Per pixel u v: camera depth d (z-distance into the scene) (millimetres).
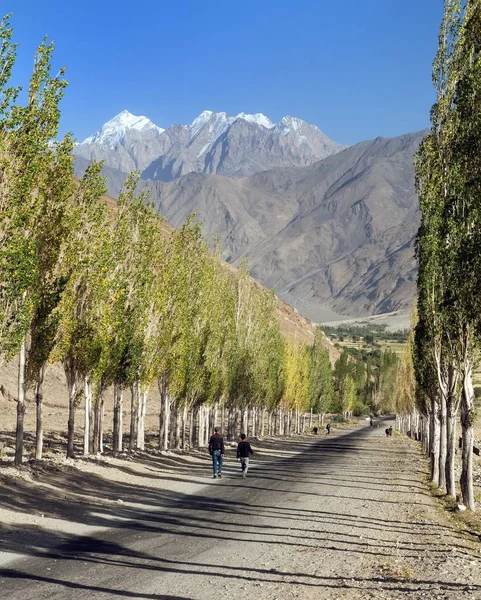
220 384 57750
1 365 22672
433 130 30000
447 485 31094
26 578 11789
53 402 78000
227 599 11039
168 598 10898
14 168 21953
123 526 18281
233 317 61688
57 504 20969
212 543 16375
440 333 31141
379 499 27969
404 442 85938
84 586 11414
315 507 24328
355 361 187000
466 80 23000
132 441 40188
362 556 15625
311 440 86562
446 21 29594
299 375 98438
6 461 29766
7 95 22016
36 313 27891
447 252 28062
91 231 30891
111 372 35750
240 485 30688
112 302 33906
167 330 42219
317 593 11789
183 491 27281
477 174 22891
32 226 26359
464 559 15719
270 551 15734
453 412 31094
